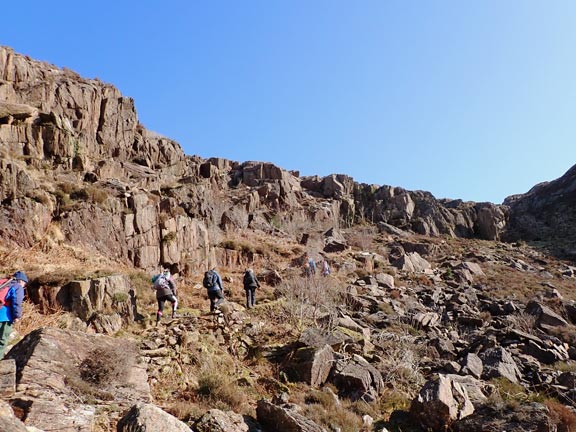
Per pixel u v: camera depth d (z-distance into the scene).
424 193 58.38
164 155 42.06
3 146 19.91
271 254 27.94
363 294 21.34
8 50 31.61
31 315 10.38
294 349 11.83
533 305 20.03
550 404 9.05
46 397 6.23
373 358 12.73
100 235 17.33
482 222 56.59
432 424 9.04
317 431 7.53
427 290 24.70
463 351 15.03
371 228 48.59
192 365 9.94
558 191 68.00
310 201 51.66
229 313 13.43
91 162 26.53
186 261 20.69
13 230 14.81
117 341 8.49
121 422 5.75
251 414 8.38
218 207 32.94
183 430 5.70
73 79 36.19
